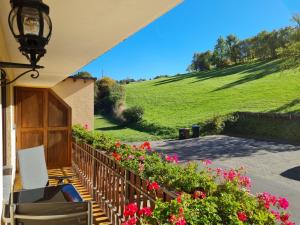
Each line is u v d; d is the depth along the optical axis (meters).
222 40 92.50
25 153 5.49
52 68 6.28
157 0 2.40
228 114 29.33
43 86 10.09
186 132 25.84
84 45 4.16
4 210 3.62
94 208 6.27
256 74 52.56
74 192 4.79
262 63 64.94
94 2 2.47
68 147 10.68
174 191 3.30
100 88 45.38
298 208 8.21
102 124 39.59
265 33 77.31
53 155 10.51
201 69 98.00
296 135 22.33
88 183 7.43
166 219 2.46
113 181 5.36
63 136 10.64
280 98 34.50
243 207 2.68
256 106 33.34
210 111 35.88
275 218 2.63
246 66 67.00
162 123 33.84
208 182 3.35
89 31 3.42
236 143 21.69
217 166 14.29
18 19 2.13
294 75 43.69
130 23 3.09
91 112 12.55
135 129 35.03
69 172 9.91
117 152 5.39
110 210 5.53
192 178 3.39
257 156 16.70
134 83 73.38
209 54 97.25
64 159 10.66
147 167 4.03
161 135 29.83
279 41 69.81
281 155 16.75
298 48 29.69
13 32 2.19
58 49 4.43
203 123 29.36
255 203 2.91
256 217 2.55
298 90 36.16
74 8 2.63
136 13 2.74
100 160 6.24
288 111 28.77
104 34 3.56
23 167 5.36
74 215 3.36
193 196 3.13
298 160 15.28
